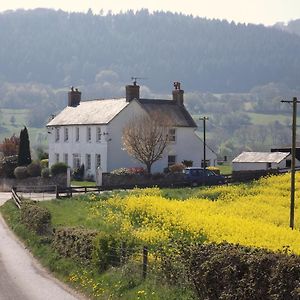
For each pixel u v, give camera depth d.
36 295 26.36
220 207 52.84
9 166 94.06
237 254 18.80
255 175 75.69
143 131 84.44
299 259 16.83
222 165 135.25
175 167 87.81
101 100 99.69
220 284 19.12
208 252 20.17
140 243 31.84
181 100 98.44
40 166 90.88
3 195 79.06
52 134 103.75
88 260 29.12
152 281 23.84
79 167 95.56
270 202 58.31
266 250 19.00
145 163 84.56
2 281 29.34
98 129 92.31
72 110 103.81
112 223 41.38
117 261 27.39
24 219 46.28
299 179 70.69
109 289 24.92
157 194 63.34
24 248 38.53
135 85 92.69
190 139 95.38
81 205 54.62
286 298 16.42
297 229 45.47
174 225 40.53
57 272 30.78
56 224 41.59
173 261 23.17
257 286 17.47
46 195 72.94
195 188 69.38
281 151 111.50
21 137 94.38
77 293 26.53
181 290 21.97
